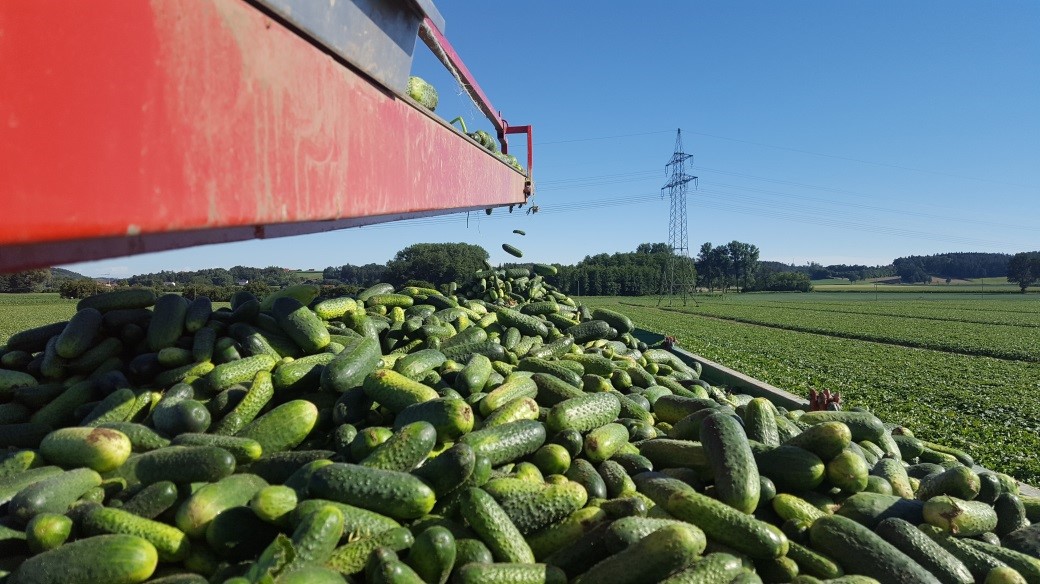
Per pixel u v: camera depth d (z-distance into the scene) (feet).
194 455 13.60
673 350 46.73
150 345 21.08
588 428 19.19
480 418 19.33
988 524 16.40
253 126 7.07
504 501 14.65
